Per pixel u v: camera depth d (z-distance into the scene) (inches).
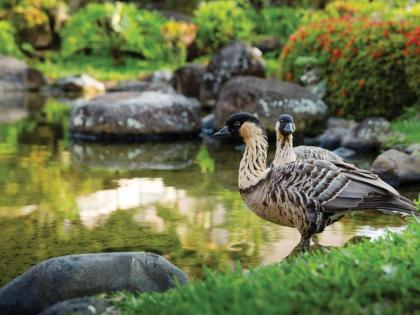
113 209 388.8
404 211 288.0
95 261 246.5
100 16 1080.8
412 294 204.7
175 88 792.3
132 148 577.6
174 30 1064.2
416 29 578.9
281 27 1072.8
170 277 253.9
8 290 247.0
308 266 229.3
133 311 220.8
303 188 292.5
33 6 1144.8
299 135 599.5
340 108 629.6
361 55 604.1
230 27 1059.3
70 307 231.3
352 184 291.3
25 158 534.3
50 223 364.2
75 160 526.9
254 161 309.3
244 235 339.0
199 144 596.1
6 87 983.6
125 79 1021.8
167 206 393.4
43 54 1142.3
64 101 874.1
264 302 198.2
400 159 446.3
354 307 196.1
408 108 586.6
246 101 601.9
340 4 1026.1
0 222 366.6
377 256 233.9
